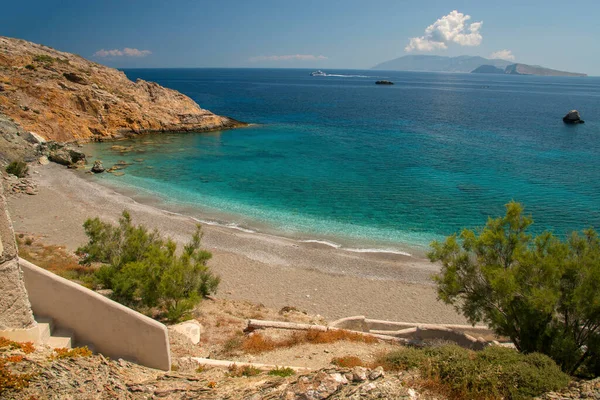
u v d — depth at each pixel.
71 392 7.55
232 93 168.50
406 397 8.09
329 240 30.39
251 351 13.66
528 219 14.96
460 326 18.97
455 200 39.66
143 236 19.69
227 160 55.28
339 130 80.75
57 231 28.52
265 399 7.90
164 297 15.72
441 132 79.62
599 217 35.28
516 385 8.61
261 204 38.16
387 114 107.06
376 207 37.69
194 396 8.24
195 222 32.84
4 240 8.92
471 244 15.57
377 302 22.20
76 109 64.25
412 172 50.00
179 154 57.97
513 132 80.44
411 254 28.34
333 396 7.99
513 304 13.90
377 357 12.49
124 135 67.69
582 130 84.00
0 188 8.79
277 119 94.69
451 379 8.83
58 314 10.49
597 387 8.17
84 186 40.53
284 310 20.06
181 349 13.11
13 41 84.31
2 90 56.75
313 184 44.72
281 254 27.59
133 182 43.62
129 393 8.14
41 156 48.19
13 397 6.98
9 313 9.05
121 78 82.69
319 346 14.46
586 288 12.13
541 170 51.06
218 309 18.38
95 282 17.78
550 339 13.04
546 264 13.05
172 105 80.31
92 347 10.51
